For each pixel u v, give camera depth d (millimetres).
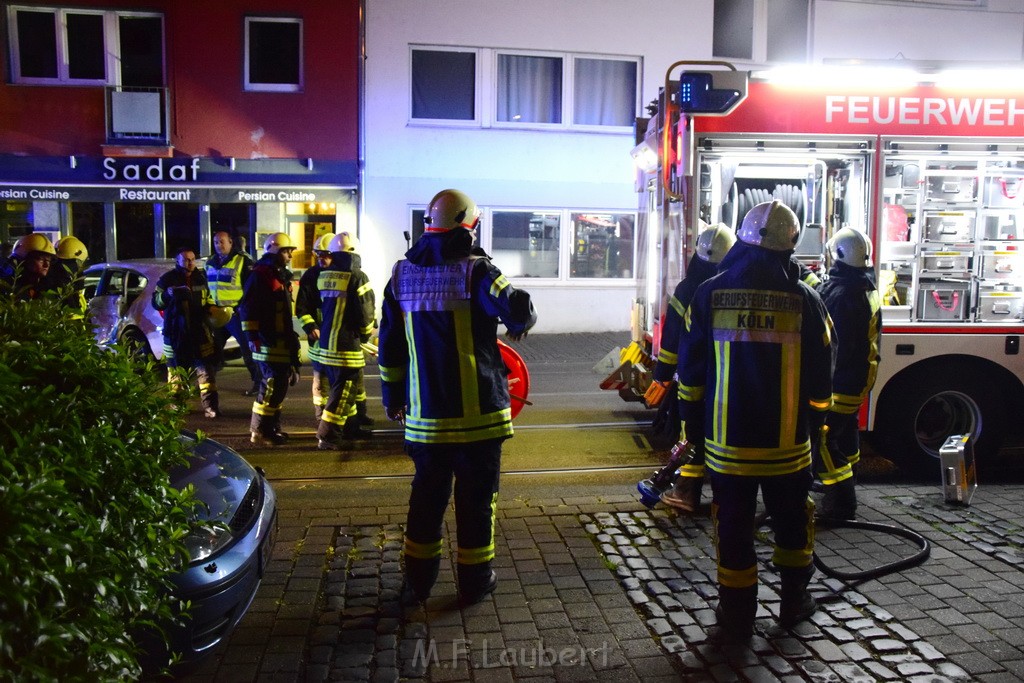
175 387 2871
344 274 7098
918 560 4570
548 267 16203
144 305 10539
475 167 15672
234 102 15195
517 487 6148
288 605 4121
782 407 3680
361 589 4305
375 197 15477
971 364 6375
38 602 1837
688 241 6293
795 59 16219
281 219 15602
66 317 2727
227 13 15047
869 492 5941
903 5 16250
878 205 6320
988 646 3686
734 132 6215
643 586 4352
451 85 15617
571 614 4039
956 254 6379
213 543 3406
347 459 6961
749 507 3736
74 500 2051
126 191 15203
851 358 5035
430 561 4062
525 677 3473
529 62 15805
